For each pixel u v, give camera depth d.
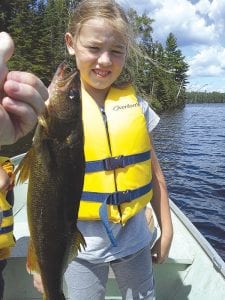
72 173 0.44
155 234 0.93
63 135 0.43
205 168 4.19
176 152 5.31
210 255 0.96
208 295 0.88
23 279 0.97
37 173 0.43
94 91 0.76
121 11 0.71
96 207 0.69
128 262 0.71
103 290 0.71
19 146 4.05
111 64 0.69
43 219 0.44
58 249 0.45
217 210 2.63
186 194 3.08
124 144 0.73
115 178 0.71
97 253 0.69
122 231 0.71
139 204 0.73
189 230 1.13
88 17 0.68
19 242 1.04
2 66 0.30
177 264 0.97
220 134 7.54
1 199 0.80
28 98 0.31
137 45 0.82
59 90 0.44
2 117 0.30
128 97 0.78
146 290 0.72
